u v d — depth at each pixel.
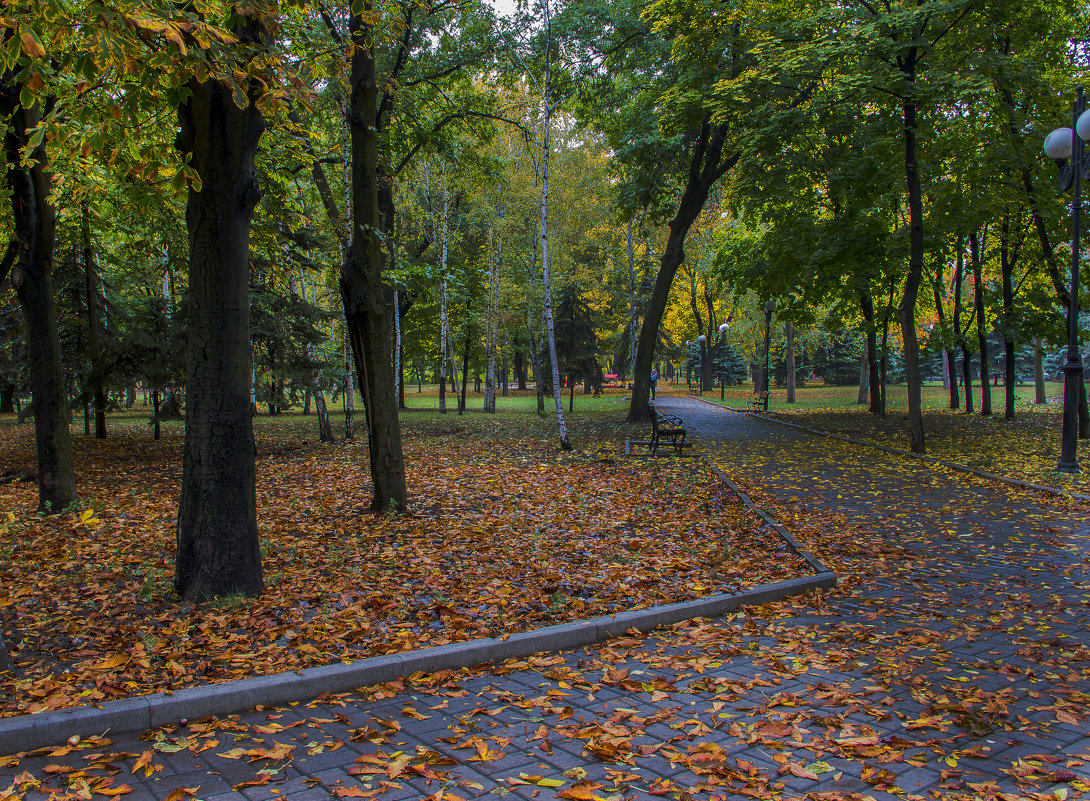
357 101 9.43
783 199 19.80
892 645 5.10
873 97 16.08
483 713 4.02
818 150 22.86
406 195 30.31
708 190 25.14
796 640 5.23
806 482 13.02
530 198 31.52
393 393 10.20
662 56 22.61
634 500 11.10
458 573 6.95
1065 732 3.71
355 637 5.18
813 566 7.12
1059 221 20.97
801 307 29.77
